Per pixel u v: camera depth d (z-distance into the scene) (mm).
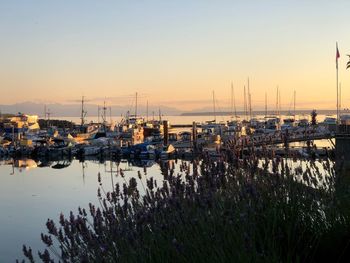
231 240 4090
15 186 47594
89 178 52281
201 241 4191
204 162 5504
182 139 91875
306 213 5133
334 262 4957
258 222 4766
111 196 5797
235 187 5223
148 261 4328
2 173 60438
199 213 4699
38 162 78500
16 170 64375
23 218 29719
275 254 4035
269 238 4367
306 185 5512
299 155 6188
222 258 3895
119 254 4617
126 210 5219
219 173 5363
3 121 138875
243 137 7223
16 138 99438
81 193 40781
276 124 92312
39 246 21781
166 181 5613
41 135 107250
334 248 4973
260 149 6090
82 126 128000
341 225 5082
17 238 23766
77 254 4895
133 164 69125
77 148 87875
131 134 104375
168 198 5117
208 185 5223
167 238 4441
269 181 5355
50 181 51156
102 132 109250
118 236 4793
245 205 4684
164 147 75688
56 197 39188
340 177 5547
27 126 130250
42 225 27172
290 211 4930
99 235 4945
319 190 5480
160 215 5004
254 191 4906
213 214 4625
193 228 4488
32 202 36906
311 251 4895
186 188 5266
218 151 5965
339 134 20359
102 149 85875
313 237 4977
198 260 4039
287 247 4707
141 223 4852
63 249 4977
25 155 87500
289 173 5457
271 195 5152
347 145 9391
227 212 4562
